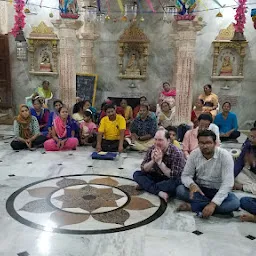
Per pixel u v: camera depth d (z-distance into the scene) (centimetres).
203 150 370
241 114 965
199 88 966
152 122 669
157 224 357
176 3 750
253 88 948
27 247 308
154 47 974
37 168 539
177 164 423
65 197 422
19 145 652
